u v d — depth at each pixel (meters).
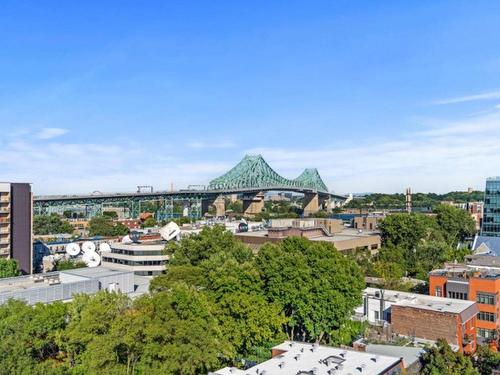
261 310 67.44
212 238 109.81
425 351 59.47
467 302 82.06
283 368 49.19
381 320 83.56
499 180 173.75
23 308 59.72
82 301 61.19
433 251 141.50
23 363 52.44
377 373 47.34
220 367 61.16
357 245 152.00
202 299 61.03
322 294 73.38
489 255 124.56
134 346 53.16
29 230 146.38
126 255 129.25
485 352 60.97
